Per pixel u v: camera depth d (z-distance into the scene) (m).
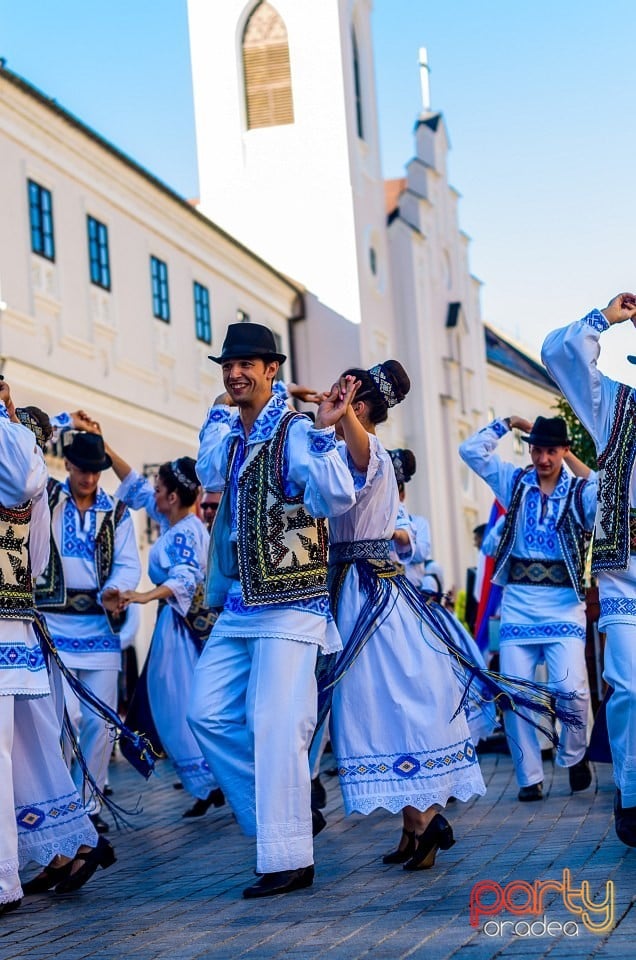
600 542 6.11
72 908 5.70
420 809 6.06
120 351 19.94
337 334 30.12
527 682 6.50
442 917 4.89
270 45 31.41
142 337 20.77
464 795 6.18
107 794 10.78
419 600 6.37
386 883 5.73
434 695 6.18
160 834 8.22
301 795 5.72
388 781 6.09
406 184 35.47
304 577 5.81
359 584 6.27
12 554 5.73
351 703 6.16
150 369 20.97
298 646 5.80
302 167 31.02
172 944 4.79
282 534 5.81
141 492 9.23
